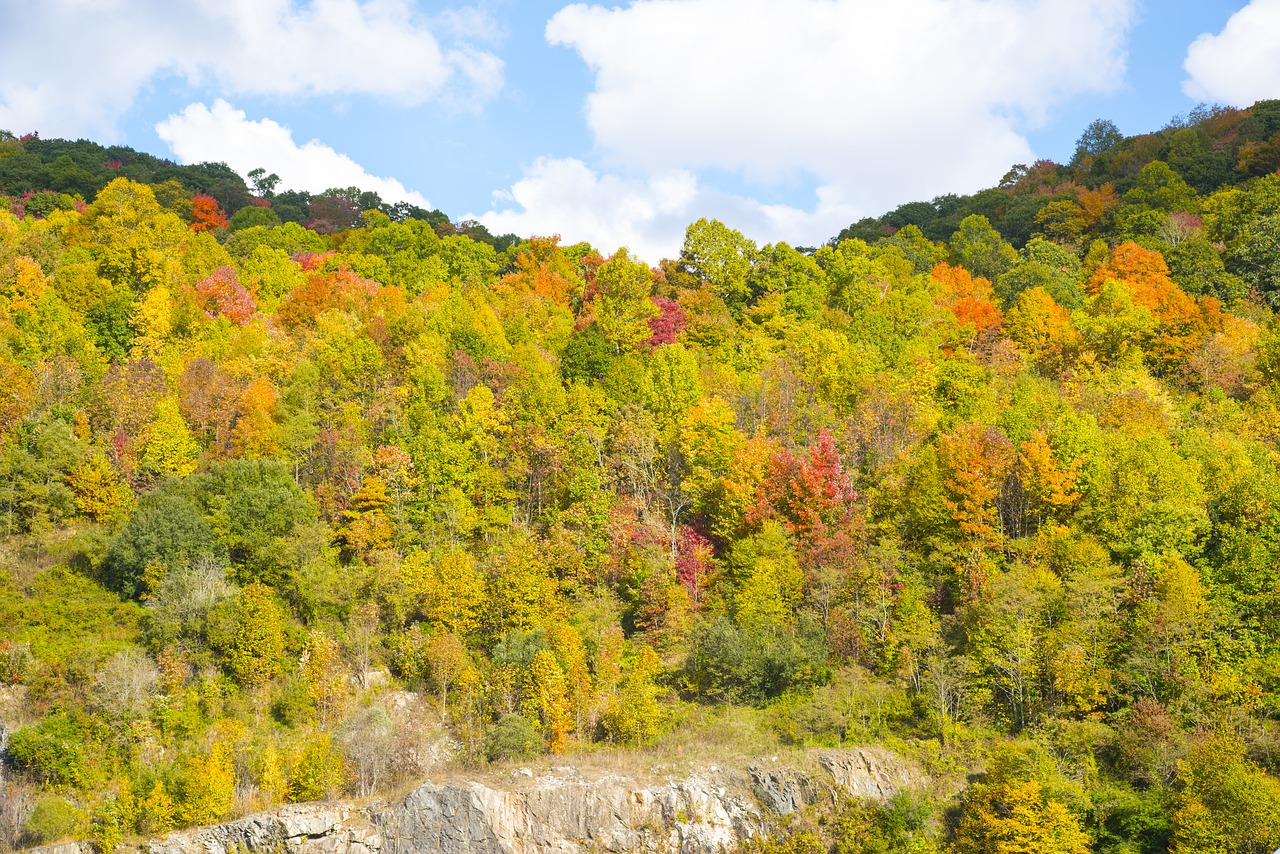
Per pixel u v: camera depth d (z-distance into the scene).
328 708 74.19
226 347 108.12
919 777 67.81
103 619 77.69
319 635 76.94
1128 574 76.31
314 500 88.19
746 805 68.00
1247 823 57.62
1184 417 102.06
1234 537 75.56
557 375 107.69
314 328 115.81
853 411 104.06
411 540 86.00
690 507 92.81
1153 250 154.38
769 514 86.50
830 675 76.12
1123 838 61.47
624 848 66.94
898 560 80.81
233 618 76.38
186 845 64.88
